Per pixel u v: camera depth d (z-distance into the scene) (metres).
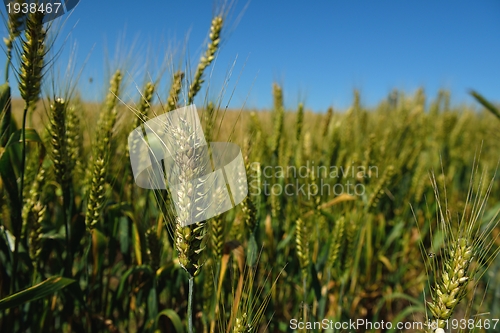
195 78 0.39
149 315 0.44
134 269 0.41
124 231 0.46
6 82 0.39
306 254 0.41
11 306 0.34
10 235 0.41
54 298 0.42
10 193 0.36
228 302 0.42
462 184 0.95
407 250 0.68
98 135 0.42
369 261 0.61
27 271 0.44
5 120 0.39
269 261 0.49
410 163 0.79
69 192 0.42
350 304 0.54
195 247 0.28
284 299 0.53
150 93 0.42
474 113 1.36
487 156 1.04
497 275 0.50
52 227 0.44
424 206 0.74
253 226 0.39
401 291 0.63
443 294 0.28
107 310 0.46
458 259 0.28
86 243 0.50
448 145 1.01
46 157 0.44
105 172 0.37
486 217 0.57
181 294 0.49
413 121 0.97
